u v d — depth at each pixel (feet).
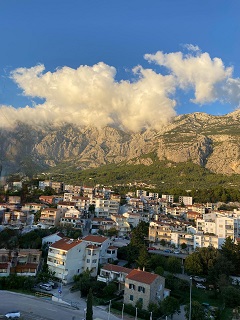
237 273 333.83
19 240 331.98
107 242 354.54
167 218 566.36
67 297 247.09
